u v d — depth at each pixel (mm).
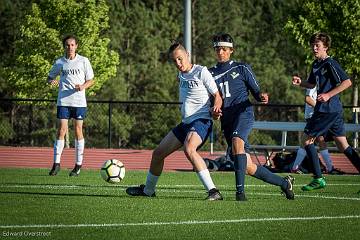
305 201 25328
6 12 122500
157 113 88875
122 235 18000
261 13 138875
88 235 17906
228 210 22469
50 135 95062
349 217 21453
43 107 95500
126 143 91000
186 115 24891
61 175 35500
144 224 19609
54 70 35719
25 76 92688
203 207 23047
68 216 20797
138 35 126125
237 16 137125
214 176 37062
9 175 35031
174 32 132375
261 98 25375
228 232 18656
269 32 136000
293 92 122188
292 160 41344
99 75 92188
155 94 119250
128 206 23047
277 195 27344
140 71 122188
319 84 29406
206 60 132500
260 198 26016
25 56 92250
